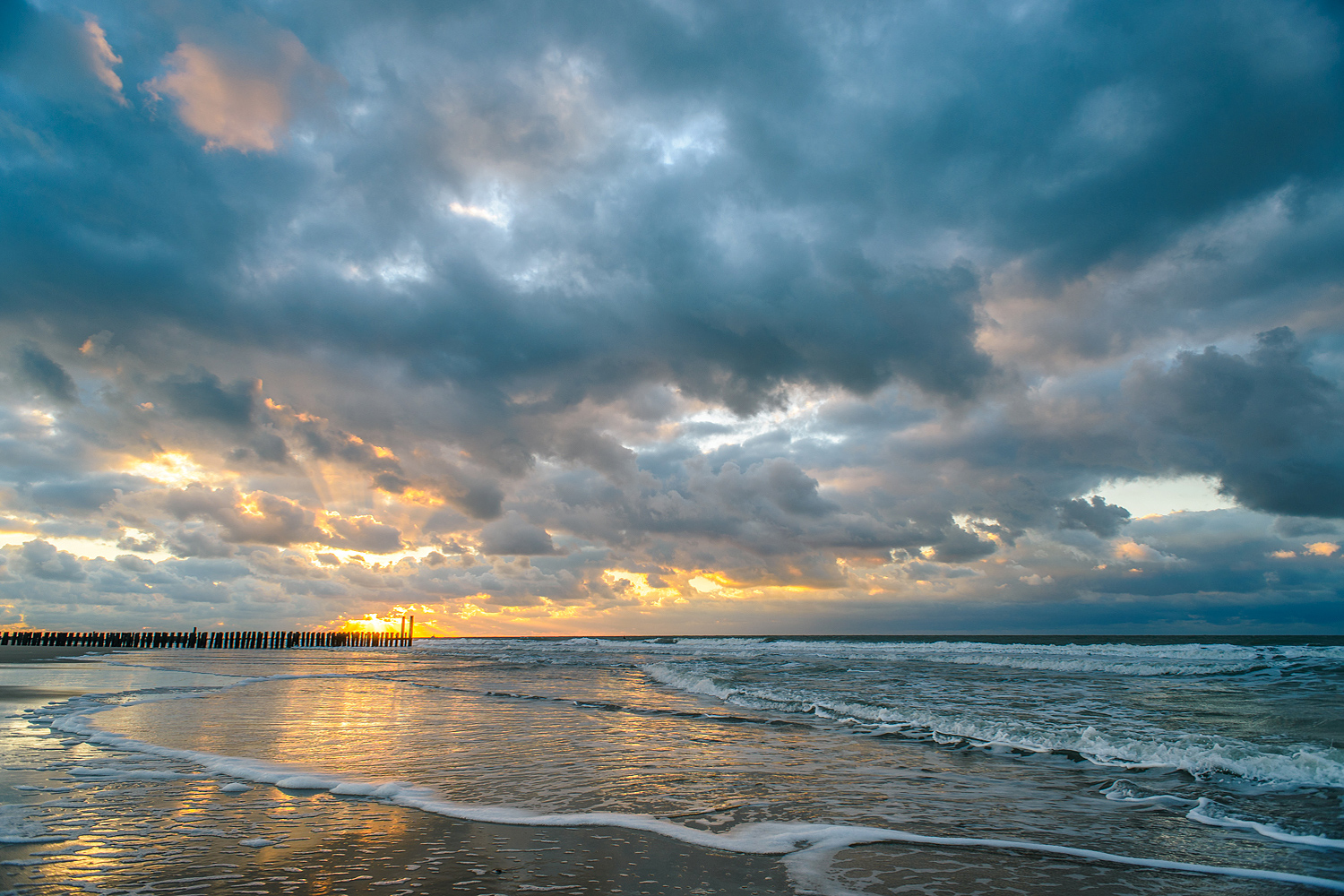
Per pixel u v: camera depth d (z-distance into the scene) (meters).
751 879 4.58
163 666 28.58
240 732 10.41
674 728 11.45
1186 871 4.86
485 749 9.35
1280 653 30.94
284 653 53.09
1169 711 12.80
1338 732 10.20
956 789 7.23
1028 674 22.44
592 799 6.67
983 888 4.49
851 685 18.80
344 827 5.58
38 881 4.30
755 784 7.39
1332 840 5.55
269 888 4.22
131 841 5.11
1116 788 7.25
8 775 7.29
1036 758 8.90
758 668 26.28
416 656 46.22
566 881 4.46
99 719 11.52
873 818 6.12
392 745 9.60
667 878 4.56
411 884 4.33
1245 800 6.78
